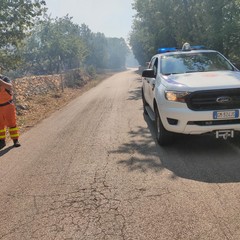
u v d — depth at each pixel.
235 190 4.49
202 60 7.61
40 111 14.19
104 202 4.45
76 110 13.50
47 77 22.86
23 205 4.58
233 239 3.37
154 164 5.80
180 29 24.52
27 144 8.15
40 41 39.81
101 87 26.83
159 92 6.57
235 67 7.39
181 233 3.56
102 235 3.65
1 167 6.45
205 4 17.53
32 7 16.80
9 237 3.78
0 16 16.11
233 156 5.88
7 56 17.86
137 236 3.57
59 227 3.90
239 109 5.84
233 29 16.52
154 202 4.32
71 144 7.70
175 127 6.12
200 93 5.86
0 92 7.81
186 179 5.01
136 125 9.12
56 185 5.20
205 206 4.10
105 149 7.00
